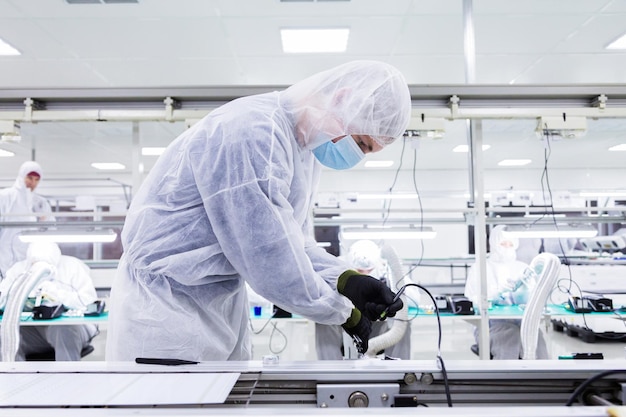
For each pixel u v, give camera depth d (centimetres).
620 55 379
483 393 72
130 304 100
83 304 303
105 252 599
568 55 378
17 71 402
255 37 341
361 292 88
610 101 222
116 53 367
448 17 312
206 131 98
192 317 99
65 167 800
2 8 294
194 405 57
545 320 313
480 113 223
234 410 54
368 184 859
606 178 852
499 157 757
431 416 50
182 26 322
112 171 845
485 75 424
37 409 54
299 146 108
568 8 301
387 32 335
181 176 99
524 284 309
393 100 104
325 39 346
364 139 113
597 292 337
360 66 107
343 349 282
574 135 237
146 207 102
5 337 198
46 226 292
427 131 235
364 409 52
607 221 306
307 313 91
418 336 470
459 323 521
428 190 789
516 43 354
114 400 58
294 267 87
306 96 105
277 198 90
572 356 92
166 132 552
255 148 90
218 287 106
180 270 98
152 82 435
